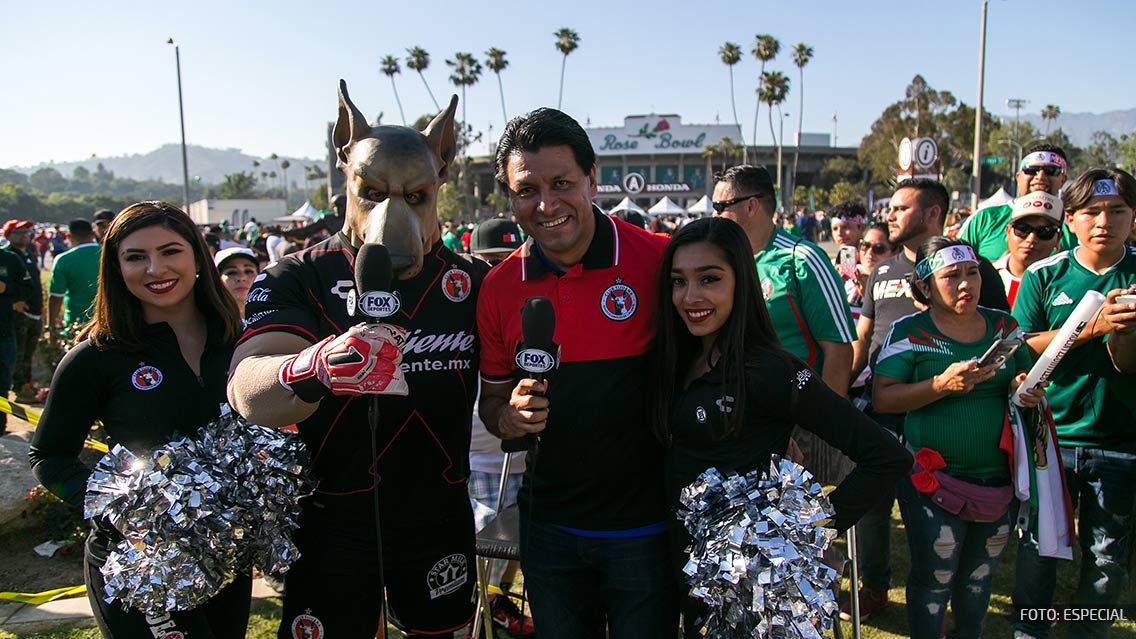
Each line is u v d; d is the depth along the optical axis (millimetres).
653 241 2412
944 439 2875
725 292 2068
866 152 62719
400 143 2043
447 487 2395
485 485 3564
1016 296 3664
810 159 78750
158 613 2053
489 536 2623
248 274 4785
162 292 2230
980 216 4781
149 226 2203
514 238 4566
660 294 2199
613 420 2221
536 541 2398
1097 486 3150
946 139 52656
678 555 2225
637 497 2277
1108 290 3186
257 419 1884
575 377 2223
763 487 1988
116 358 2262
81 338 2348
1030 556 3230
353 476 2260
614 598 2291
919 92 54156
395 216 1949
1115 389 3072
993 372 2691
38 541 4688
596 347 2227
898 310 3963
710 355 2195
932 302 2996
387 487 2279
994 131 54562
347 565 2291
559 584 2346
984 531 2906
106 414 2285
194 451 2123
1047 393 3283
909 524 2986
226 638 2355
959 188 50656
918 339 2990
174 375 2291
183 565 1989
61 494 2252
